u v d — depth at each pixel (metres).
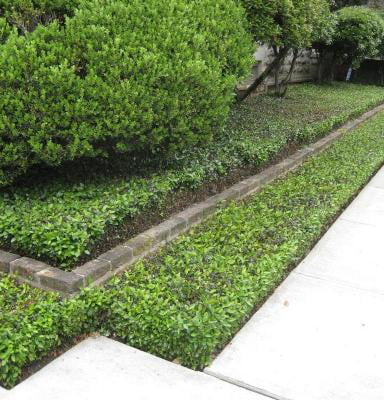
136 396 2.61
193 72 4.20
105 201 3.97
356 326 3.31
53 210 3.82
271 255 3.79
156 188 4.30
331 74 15.25
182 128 4.28
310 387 2.72
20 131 3.62
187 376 2.78
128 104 3.86
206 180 5.02
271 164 6.25
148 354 2.96
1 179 3.82
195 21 4.71
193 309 2.99
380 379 2.81
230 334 3.06
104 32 3.93
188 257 3.67
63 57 3.79
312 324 3.30
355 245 4.61
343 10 13.98
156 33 4.22
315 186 5.56
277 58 8.39
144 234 3.96
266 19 6.32
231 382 2.74
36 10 4.20
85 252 3.43
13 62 3.55
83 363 2.85
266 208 4.75
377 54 15.83
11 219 3.62
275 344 3.07
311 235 4.34
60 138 3.80
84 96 3.76
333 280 3.93
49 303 3.00
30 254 3.54
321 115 8.73
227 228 4.24
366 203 5.78
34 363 2.80
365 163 6.59
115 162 4.65
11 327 2.76
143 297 3.12
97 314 3.15
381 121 9.89
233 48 5.03
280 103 9.77
